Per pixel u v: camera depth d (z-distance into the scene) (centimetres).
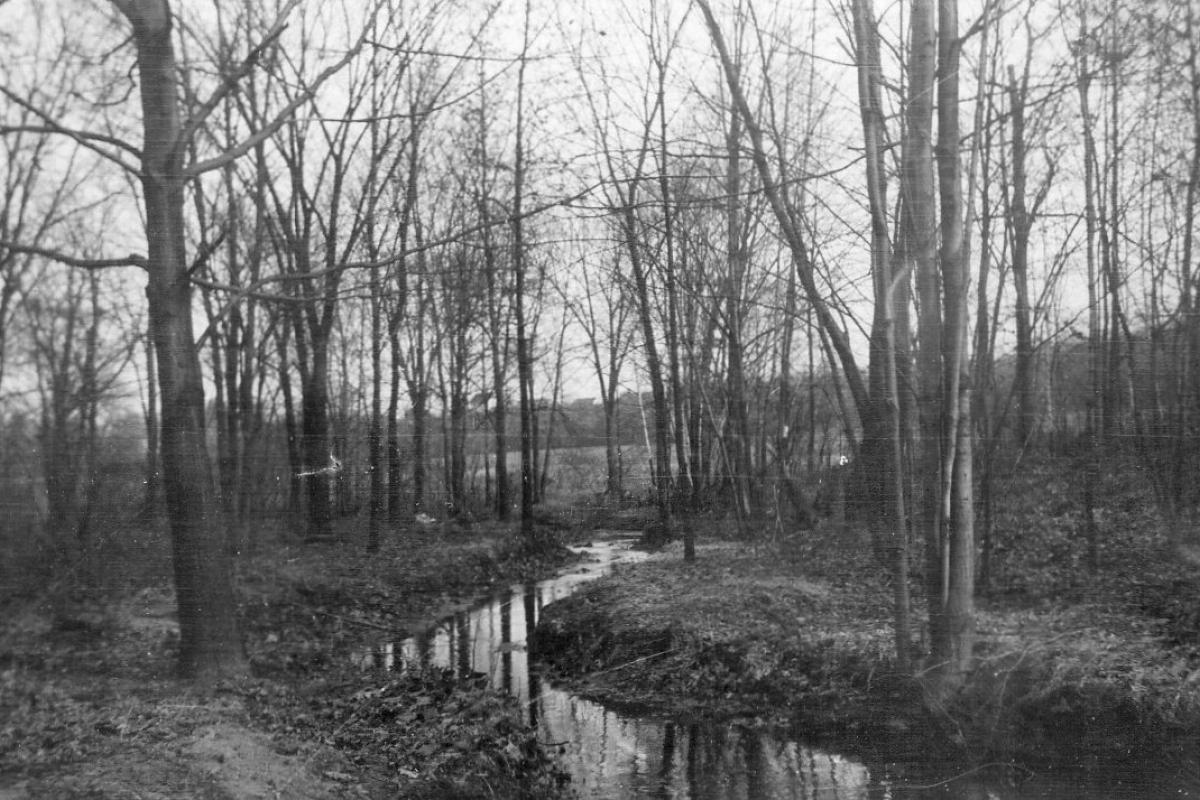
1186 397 1080
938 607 769
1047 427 1159
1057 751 718
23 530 779
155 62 748
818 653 913
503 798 665
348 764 635
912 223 770
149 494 818
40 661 718
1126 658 771
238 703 706
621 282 1716
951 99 738
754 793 723
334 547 1324
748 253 1391
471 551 1811
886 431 778
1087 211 1109
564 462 2277
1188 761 680
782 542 1374
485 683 964
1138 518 1051
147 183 745
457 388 2294
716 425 1641
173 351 753
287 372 1270
